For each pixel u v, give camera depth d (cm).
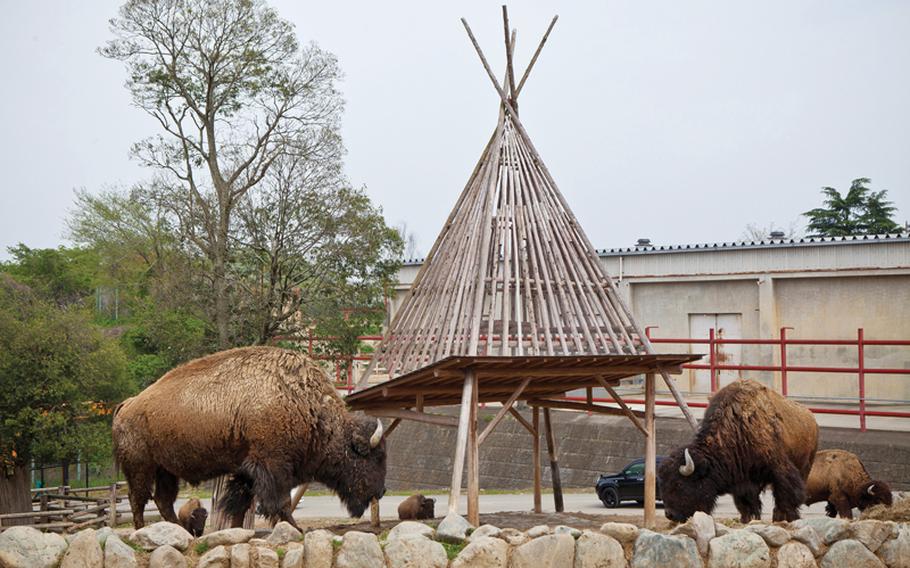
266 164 2450
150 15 2361
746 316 3198
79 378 2177
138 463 1055
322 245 2419
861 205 5000
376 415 1284
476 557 797
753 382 1245
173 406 1029
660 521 1368
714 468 1188
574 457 2659
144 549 795
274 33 2458
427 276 1345
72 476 3375
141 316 3219
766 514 1798
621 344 1303
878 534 870
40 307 2295
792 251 3077
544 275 1271
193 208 2427
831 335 3039
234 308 2422
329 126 2495
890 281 2945
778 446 1199
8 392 2100
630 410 1263
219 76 2445
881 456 2261
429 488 2831
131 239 4378
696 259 3259
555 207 1357
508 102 1420
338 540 803
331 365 2716
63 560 771
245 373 1034
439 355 1201
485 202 1312
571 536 824
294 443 1030
